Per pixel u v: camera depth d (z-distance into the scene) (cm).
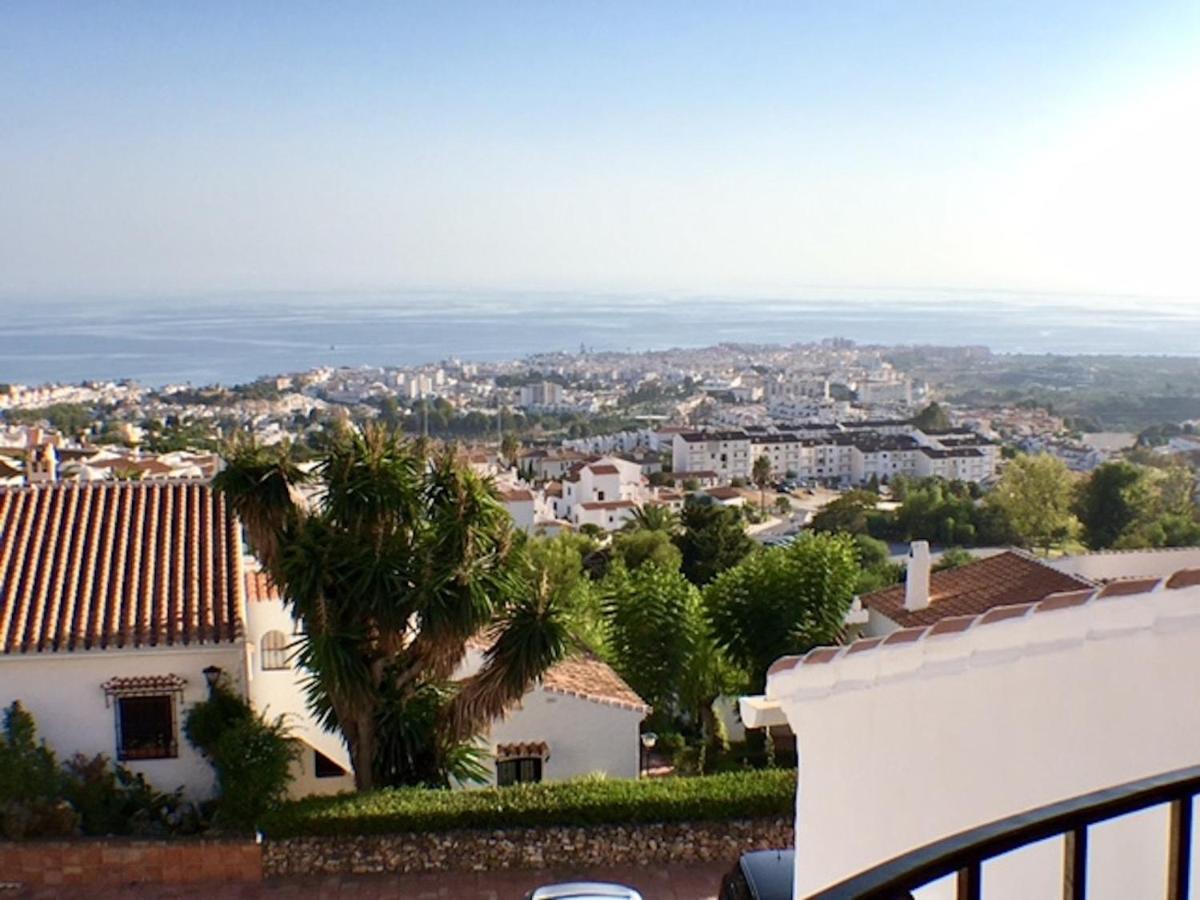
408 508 1761
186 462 8812
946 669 621
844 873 729
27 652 1680
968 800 609
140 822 1652
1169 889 229
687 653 2503
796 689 766
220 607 1805
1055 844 521
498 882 1575
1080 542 7244
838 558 2580
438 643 1719
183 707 1738
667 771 2277
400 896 1533
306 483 1781
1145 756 511
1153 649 508
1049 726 559
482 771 1886
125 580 1858
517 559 1795
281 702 2008
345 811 1589
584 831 1619
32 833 1584
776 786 1656
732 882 1209
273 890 1538
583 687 2072
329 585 1700
